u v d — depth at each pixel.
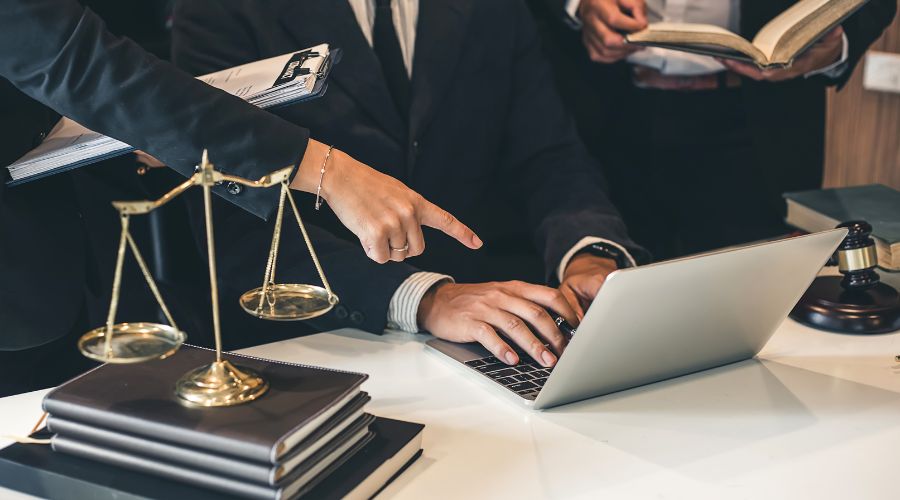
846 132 3.03
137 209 0.91
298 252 1.63
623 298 1.08
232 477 0.91
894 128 2.89
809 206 1.81
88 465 0.98
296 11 1.77
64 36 1.16
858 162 3.02
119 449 0.97
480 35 1.95
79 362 1.68
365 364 1.37
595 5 2.19
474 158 1.97
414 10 1.90
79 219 1.57
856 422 1.17
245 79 1.36
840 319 1.47
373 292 1.50
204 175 0.95
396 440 1.05
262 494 0.90
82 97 1.19
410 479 1.04
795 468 1.06
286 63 1.37
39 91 1.21
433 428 1.16
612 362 1.18
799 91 2.40
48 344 1.60
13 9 1.15
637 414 1.20
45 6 1.15
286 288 1.10
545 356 1.32
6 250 1.43
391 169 1.84
